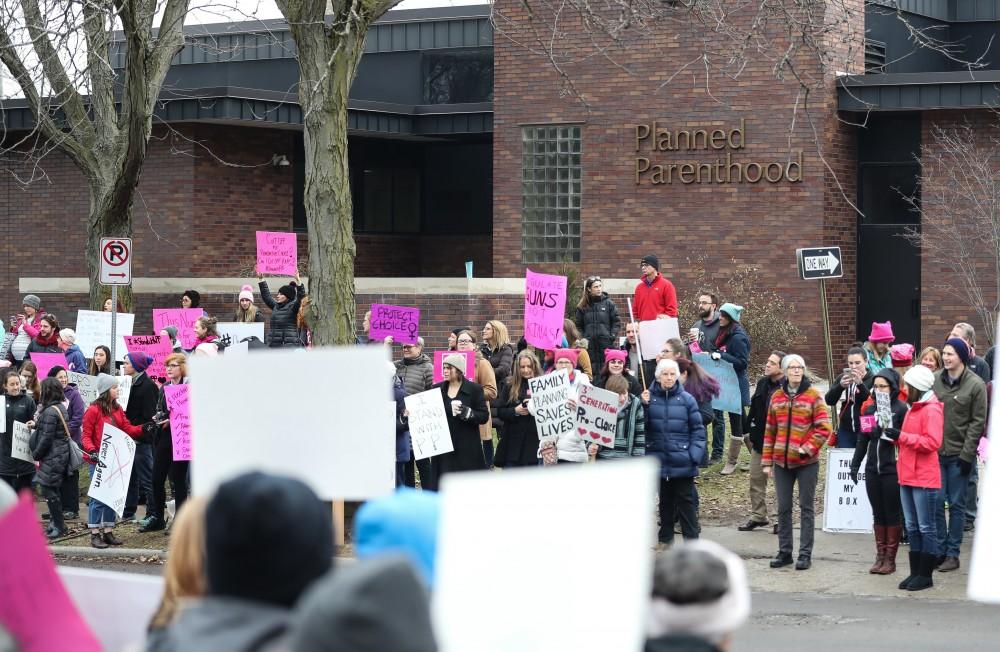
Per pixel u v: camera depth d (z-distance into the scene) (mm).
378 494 4484
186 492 17062
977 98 28500
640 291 21859
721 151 30344
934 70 33906
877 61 31484
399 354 27734
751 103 29984
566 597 3076
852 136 30625
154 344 20078
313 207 17016
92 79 24000
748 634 11867
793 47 16719
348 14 16625
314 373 4535
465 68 36500
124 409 17297
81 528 17734
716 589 3928
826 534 16594
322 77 16672
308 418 4531
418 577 2623
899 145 30625
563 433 15609
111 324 21328
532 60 31859
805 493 14688
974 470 16172
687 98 30547
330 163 16938
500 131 32250
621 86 31141
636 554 3078
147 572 15391
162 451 16875
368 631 2529
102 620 4762
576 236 31766
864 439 15094
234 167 33750
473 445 16328
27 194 35812
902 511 14633
